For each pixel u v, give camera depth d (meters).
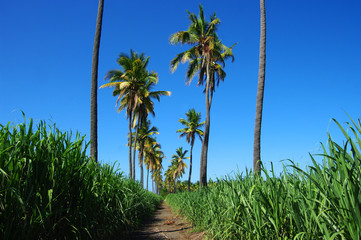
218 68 21.92
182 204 10.89
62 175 3.52
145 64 27.62
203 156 18.20
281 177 3.32
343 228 2.14
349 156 2.07
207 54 20.20
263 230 3.29
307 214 2.67
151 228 8.03
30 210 2.98
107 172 5.79
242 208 3.70
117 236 5.91
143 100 29.30
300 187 2.90
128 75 26.98
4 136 2.93
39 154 3.15
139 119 30.55
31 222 2.82
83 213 3.87
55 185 3.26
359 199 1.96
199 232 6.64
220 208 5.02
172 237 6.60
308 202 2.45
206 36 20.97
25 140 3.06
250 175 4.19
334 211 2.29
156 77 28.06
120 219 5.98
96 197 4.67
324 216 2.34
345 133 2.05
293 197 2.86
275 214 2.98
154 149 55.56
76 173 3.77
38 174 3.12
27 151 3.06
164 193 90.69
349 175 2.00
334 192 2.23
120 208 6.09
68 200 3.69
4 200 2.70
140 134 40.34
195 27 20.84
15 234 2.70
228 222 4.18
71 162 3.71
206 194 7.28
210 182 7.14
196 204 7.68
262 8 8.98
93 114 8.60
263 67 8.53
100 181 5.21
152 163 55.34
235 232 4.12
